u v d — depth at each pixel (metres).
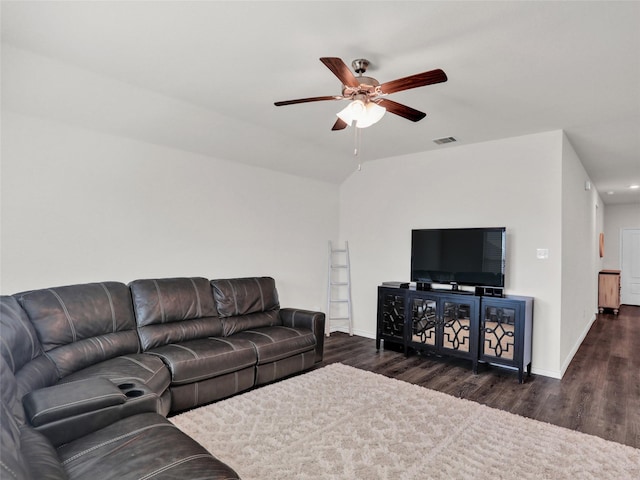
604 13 1.92
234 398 3.05
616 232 9.26
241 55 2.47
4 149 2.77
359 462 2.18
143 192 3.60
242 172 4.50
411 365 4.09
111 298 2.88
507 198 4.16
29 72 2.60
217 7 1.95
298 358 3.71
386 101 2.45
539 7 1.89
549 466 2.18
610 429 2.67
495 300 3.76
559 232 3.82
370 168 5.45
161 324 3.17
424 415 2.80
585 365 4.19
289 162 4.81
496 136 4.12
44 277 2.97
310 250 5.38
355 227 5.63
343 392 3.22
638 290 8.98
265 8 1.95
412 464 2.17
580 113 3.36
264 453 2.25
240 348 3.19
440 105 3.24
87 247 3.21
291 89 3.02
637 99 3.02
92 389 1.78
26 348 2.01
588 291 6.11
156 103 3.23
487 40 2.21
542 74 2.63
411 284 4.87
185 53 2.46
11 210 2.81
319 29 2.13
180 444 1.54
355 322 5.60
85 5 1.96
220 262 4.27
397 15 1.98
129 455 1.45
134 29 2.18
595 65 2.48
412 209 4.97
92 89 2.89
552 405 3.07
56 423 1.58
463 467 2.15
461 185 4.52
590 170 5.66
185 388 2.79
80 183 3.17
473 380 3.65
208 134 3.83
